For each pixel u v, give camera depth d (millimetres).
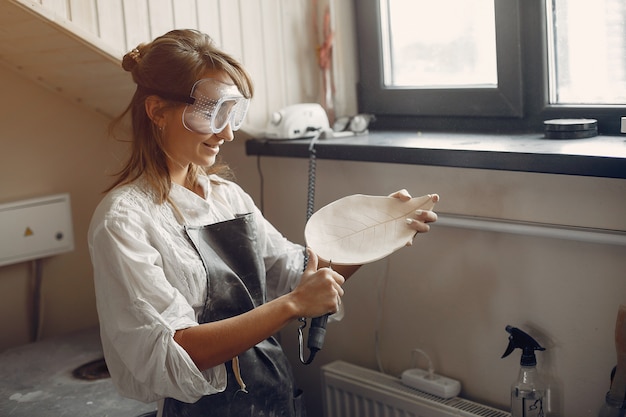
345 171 2232
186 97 1527
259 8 2369
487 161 1828
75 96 2557
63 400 1970
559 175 1757
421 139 2162
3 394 2020
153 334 1429
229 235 1660
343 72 2533
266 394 1675
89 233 1553
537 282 1846
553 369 1852
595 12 1973
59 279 2646
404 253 2115
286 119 2340
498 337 1946
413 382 2061
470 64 2268
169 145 1598
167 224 1585
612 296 1721
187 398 1475
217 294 1604
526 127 2148
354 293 2273
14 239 2465
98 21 2031
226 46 2301
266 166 2471
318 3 2490
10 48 2297
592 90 2020
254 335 1459
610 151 1675
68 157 2602
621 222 1674
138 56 1623
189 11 2207
